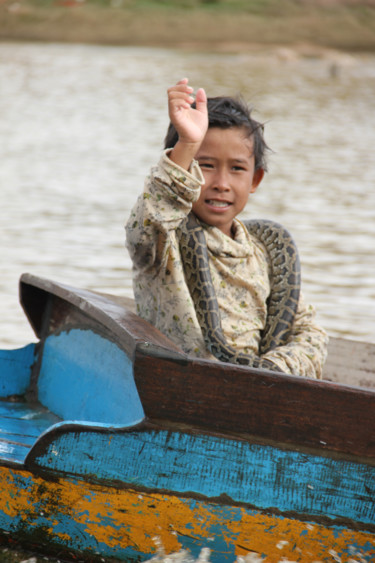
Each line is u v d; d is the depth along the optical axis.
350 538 6.63
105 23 126.50
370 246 21.00
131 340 6.66
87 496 6.83
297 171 32.59
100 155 35.91
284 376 6.52
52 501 6.89
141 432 6.68
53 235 21.44
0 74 74.81
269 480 6.63
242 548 6.77
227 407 6.59
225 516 6.71
